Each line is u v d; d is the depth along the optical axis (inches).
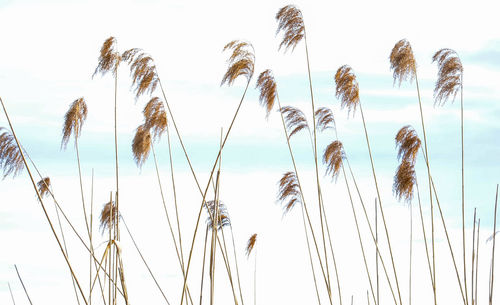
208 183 331.9
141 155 350.6
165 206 344.8
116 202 338.3
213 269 333.7
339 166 367.9
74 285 335.0
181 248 339.9
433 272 348.8
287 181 366.3
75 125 348.2
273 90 363.9
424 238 351.3
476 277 343.6
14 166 329.4
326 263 355.3
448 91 353.1
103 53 345.1
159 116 349.1
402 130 358.0
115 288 331.6
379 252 358.6
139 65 346.9
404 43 358.6
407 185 356.8
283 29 362.9
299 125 366.6
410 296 362.3
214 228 335.0
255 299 376.2
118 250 326.0
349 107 365.7
